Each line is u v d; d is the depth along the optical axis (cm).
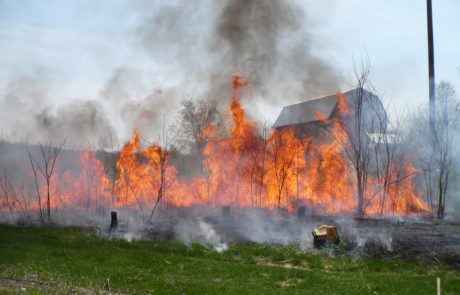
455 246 1586
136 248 1587
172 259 1378
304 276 1199
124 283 1078
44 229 1994
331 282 1125
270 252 1548
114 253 1445
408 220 2212
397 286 1077
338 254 1537
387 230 1898
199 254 1527
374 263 1392
